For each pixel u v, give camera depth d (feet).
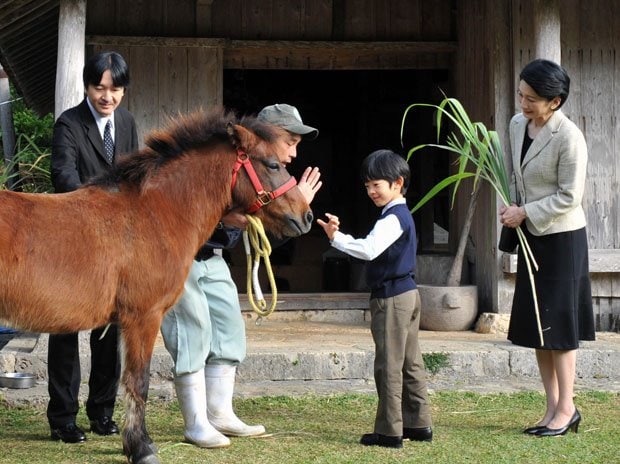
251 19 26.00
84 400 17.75
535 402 17.89
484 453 13.93
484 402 17.90
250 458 13.62
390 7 26.66
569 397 15.21
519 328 15.21
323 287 32.71
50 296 11.94
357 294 26.91
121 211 12.62
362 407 17.51
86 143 14.71
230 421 14.94
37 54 31.37
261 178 13.30
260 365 19.83
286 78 39.04
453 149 15.89
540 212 14.71
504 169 15.76
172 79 25.04
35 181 23.70
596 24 24.32
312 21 26.30
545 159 14.84
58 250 12.01
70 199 12.55
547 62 14.64
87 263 12.17
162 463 13.30
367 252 13.69
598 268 23.75
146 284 12.58
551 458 13.69
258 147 13.32
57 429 14.66
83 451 14.02
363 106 37.78
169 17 25.38
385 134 38.06
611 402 17.89
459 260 24.54
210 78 25.17
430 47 26.68
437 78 33.60
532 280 14.93
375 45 26.30
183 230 12.94
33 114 46.70
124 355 12.71
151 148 13.26
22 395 17.67
